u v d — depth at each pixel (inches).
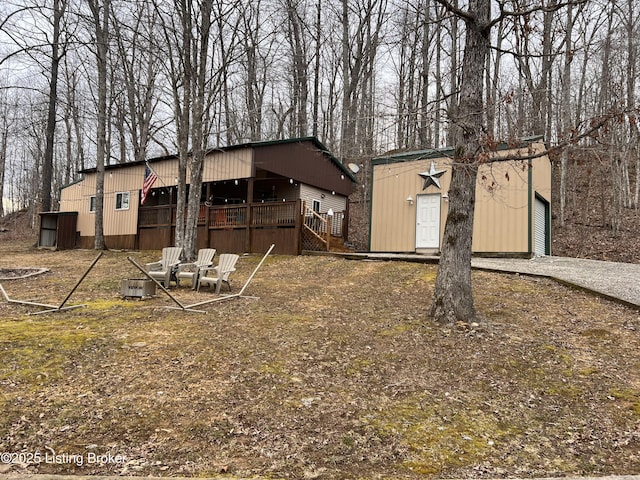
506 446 120.0
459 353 190.5
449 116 222.1
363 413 138.4
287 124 1187.3
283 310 271.7
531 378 166.2
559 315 246.1
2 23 361.4
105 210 743.7
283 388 155.6
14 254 653.3
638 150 684.1
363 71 975.6
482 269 381.1
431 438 123.6
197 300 303.6
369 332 222.4
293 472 104.5
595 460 112.7
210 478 99.7
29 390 145.1
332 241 565.3
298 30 1031.6
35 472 101.0
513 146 200.4
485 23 224.7
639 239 620.4
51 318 241.1
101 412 132.6
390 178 577.9
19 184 1599.4
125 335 208.7
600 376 165.6
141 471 102.9
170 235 649.6
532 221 472.7
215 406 139.7
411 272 387.2
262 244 573.3
